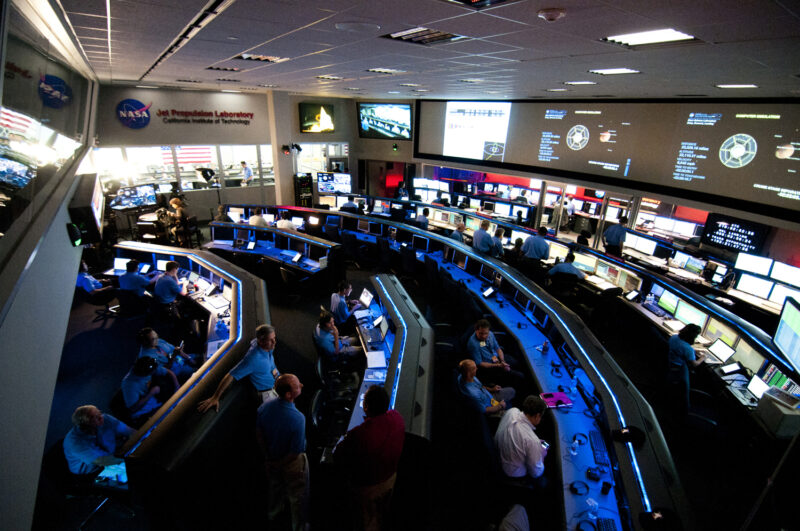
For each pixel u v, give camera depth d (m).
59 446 3.21
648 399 4.92
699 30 2.27
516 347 5.08
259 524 3.32
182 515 2.81
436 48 3.52
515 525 2.54
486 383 4.67
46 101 3.59
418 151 12.87
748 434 3.91
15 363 1.61
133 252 6.95
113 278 6.85
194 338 6.14
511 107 10.02
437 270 6.99
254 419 3.78
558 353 4.54
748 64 3.18
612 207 10.63
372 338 4.70
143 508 2.84
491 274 6.49
